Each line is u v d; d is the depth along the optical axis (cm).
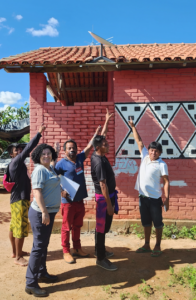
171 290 309
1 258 402
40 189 294
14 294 304
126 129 529
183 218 518
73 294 304
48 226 308
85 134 533
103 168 347
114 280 333
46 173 306
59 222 517
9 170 378
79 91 882
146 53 591
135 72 529
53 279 329
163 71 527
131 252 423
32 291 302
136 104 529
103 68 512
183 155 522
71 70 512
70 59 506
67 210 386
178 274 341
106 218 359
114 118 532
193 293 301
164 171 388
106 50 703
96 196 365
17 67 495
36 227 301
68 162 390
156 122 527
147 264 377
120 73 530
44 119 533
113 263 381
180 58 476
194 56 478
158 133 526
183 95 524
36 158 312
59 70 512
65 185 375
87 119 533
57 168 385
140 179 414
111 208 346
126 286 319
